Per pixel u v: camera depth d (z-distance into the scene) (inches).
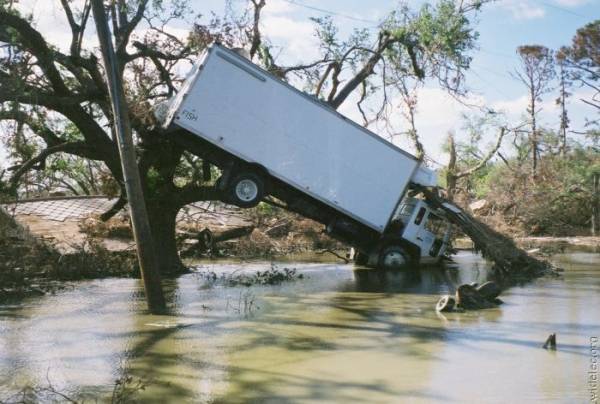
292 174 818.2
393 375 371.9
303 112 818.8
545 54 2063.2
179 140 802.2
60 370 381.7
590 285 746.8
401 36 965.8
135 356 413.4
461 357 409.7
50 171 1024.9
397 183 866.1
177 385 354.9
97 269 810.2
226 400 330.3
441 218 930.1
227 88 777.6
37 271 774.5
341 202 843.4
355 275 852.6
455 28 938.1
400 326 504.4
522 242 1371.8
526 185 1831.9
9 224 853.2
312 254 1195.9
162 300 562.9
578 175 1827.0
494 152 1758.1
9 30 717.9
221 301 621.9
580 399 327.9
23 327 497.0
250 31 912.3
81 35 783.1
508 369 382.0
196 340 455.8
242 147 792.3
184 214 1179.9
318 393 340.8
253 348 434.3
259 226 1291.8
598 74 2050.9
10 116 730.8
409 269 919.0
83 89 792.9
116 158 818.8
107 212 870.4
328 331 486.6
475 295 592.1
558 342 448.8
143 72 843.4
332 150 834.8
